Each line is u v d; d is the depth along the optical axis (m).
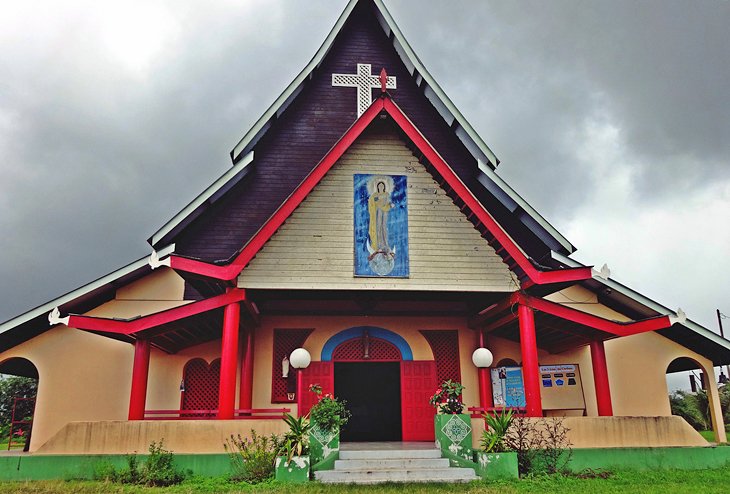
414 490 10.91
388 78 19.44
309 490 10.85
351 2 19.31
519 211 17.86
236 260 13.40
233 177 17.20
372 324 17.41
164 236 16.64
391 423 20.94
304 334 17.17
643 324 14.75
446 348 17.62
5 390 35.44
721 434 17.44
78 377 16.44
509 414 13.04
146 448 12.49
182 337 15.95
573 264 15.58
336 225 14.35
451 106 18.69
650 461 13.40
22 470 12.30
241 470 12.16
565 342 17.42
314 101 18.88
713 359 18.12
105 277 15.89
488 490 10.90
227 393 13.10
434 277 14.34
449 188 14.80
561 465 12.83
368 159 14.92
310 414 12.90
